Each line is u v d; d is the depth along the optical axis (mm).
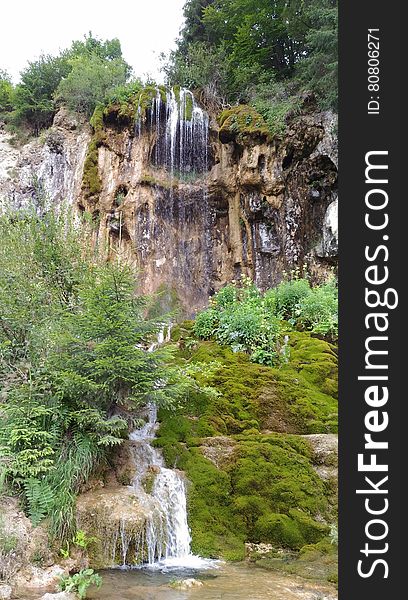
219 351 9273
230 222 15961
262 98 16297
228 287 11820
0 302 7336
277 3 18547
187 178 16984
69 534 5426
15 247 8336
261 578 5070
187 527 6117
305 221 14742
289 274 14414
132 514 5664
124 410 6812
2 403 6711
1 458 5828
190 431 7465
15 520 5367
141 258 15688
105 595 4547
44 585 4828
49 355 6715
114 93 17641
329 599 4477
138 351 6504
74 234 9023
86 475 5969
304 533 6047
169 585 4809
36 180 14891
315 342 9594
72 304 7988
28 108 20938
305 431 7730
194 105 17875
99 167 16531
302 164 14820
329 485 6668
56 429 6211
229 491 6531
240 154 15586
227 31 20688
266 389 8164
